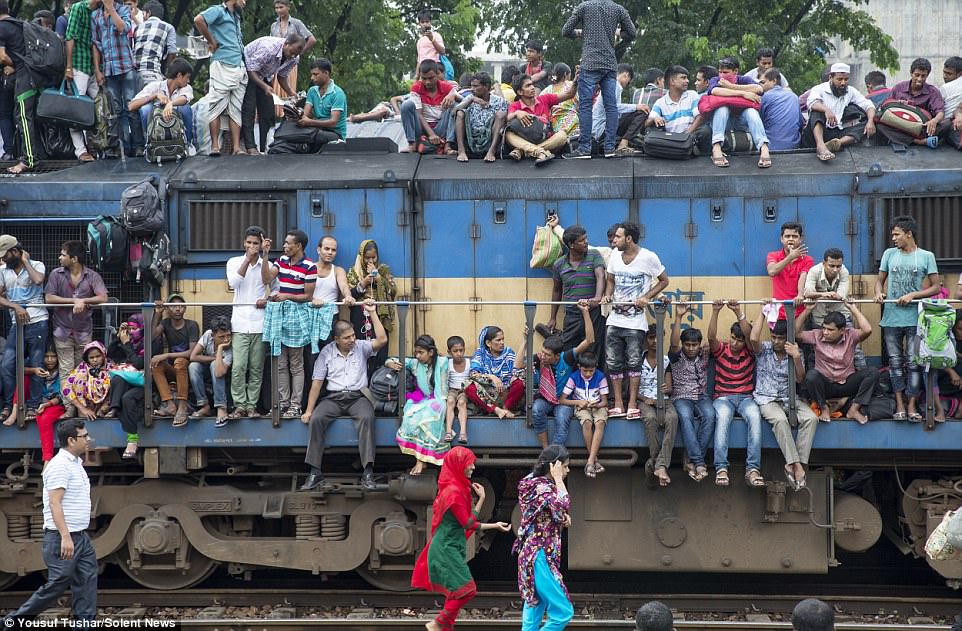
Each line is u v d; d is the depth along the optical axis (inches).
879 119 444.5
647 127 477.4
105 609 423.5
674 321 441.7
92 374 426.0
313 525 430.0
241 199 448.8
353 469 447.5
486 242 446.6
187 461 425.1
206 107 492.7
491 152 457.7
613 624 388.2
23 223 450.0
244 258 425.7
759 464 401.7
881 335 428.1
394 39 964.6
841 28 991.0
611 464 408.5
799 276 424.5
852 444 403.5
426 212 448.1
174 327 435.5
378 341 424.2
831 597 420.2
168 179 450.0
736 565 417.7
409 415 411.8
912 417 399.2
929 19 1606.8
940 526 328.5
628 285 412.2
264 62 491.8
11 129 494.9
